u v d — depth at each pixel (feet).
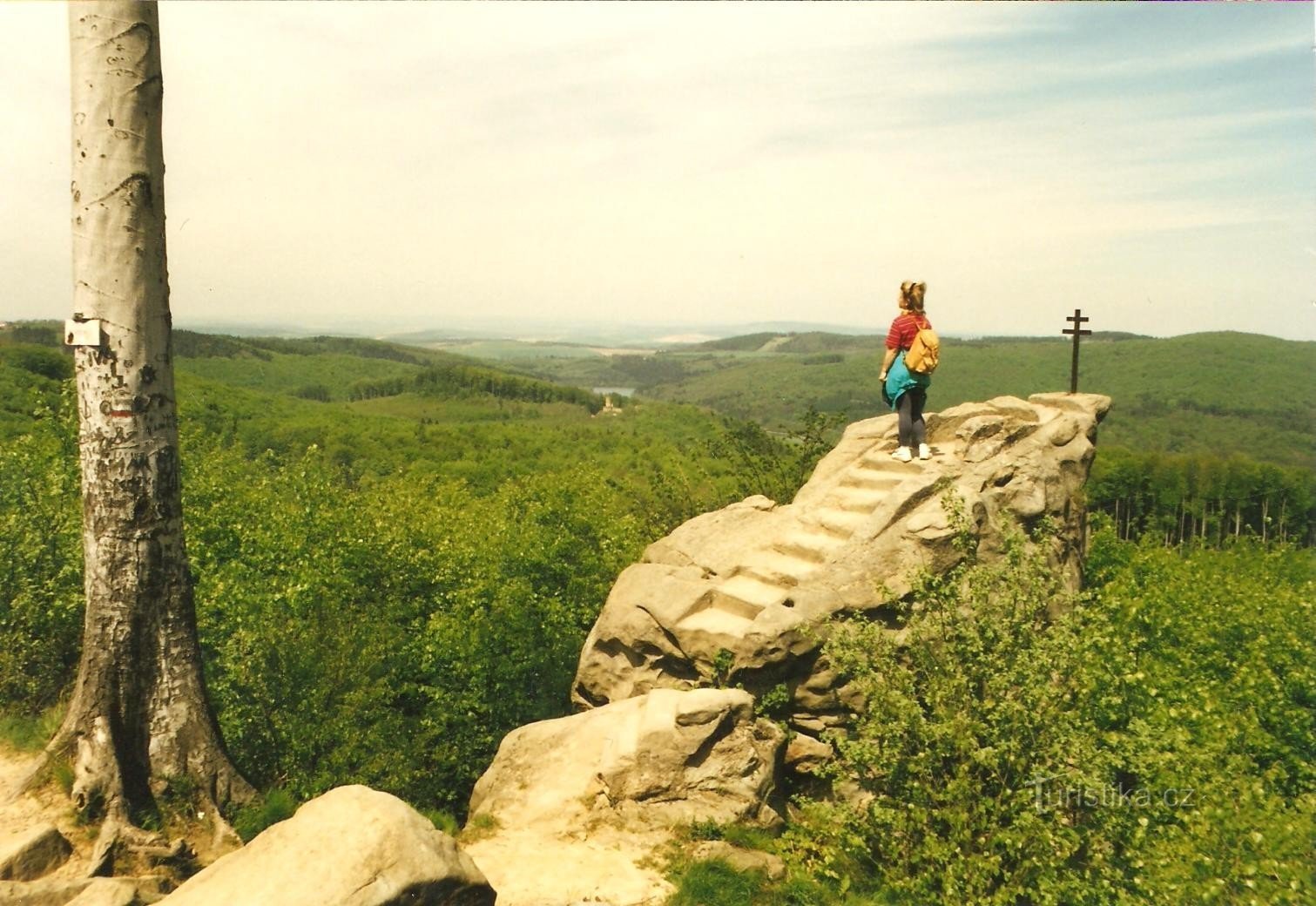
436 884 14.93
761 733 28.94
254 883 13.98
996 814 22.56
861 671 26.08
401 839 15.05
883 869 23.71
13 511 38.52
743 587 35.29
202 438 78.79
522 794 26.68
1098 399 43.34
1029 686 23.29
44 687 32.58
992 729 23.36
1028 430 39.99
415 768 43.34
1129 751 22.99
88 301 22.08
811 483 43.01
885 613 31.37
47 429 53.62
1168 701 30.19
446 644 54.65
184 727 23.40
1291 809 23.84
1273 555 79.25
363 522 61.57
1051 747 22.72
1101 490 211.82
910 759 24.32
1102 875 21.98
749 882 22.21
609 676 35.53
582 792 26.12
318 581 49.75
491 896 16.38
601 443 319.88
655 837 24.20
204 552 55.21
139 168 22.17
